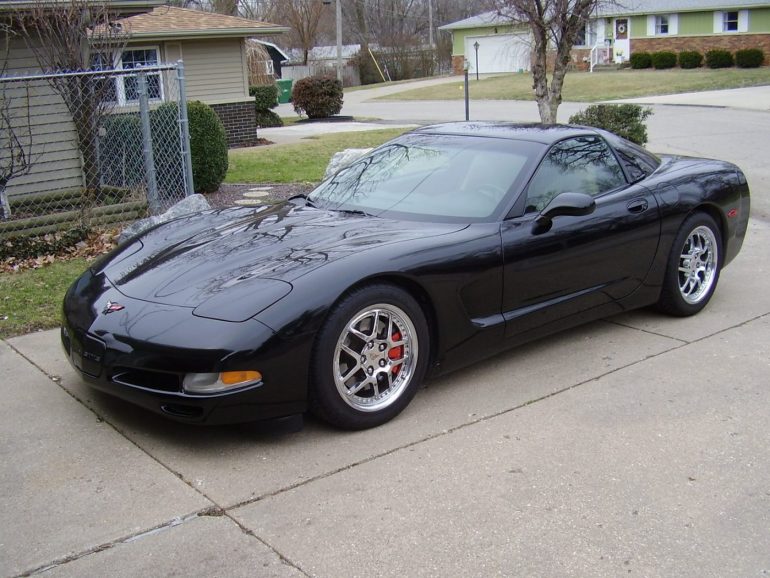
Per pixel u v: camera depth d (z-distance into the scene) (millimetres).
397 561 2812
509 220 4340
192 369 3383
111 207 8250
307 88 25344
